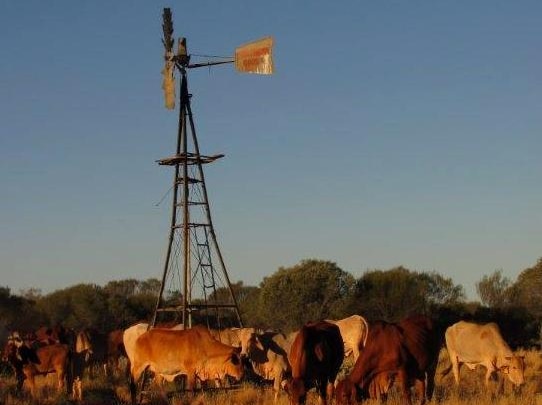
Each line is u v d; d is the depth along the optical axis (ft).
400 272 177.47
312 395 64.34
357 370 53.47
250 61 76.13
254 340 68.80
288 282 180.04
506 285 179.11
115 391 73.51
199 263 80.28
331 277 179.22
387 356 53.78
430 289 180.55
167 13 79.25
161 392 65.98
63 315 211.41
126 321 207.21
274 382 69.05
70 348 70.33
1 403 62.13
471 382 76.79
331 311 175.83
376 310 173.78
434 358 58.80
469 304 178.70
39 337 100.83
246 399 64.69
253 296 210.59
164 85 79.46
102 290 217.15
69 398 68.39
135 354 65.62
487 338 70.74
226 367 62.39
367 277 180.75
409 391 54.34
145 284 254.47
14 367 69.56
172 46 79.25
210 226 80.33
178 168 79.82
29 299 241.55
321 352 54.49
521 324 163.53
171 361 63.82
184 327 76.28
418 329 56.70
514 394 62.59
